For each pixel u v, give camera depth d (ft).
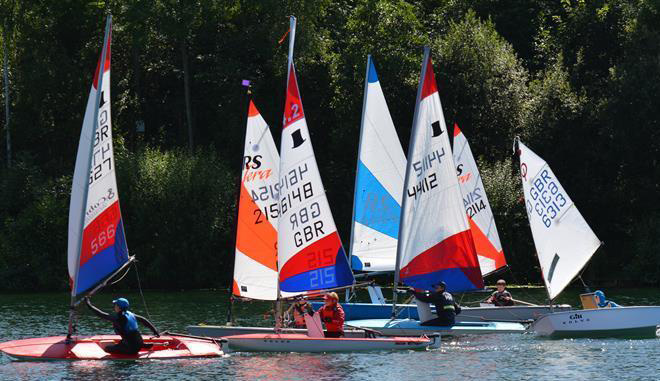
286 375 197.26
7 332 278.05
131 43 531.50
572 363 212.02
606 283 454.40
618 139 464.65
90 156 219.82
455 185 257.55
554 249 269.23
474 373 200.44
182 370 202.18
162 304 371.35
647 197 469.98
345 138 498.69
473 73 497.05
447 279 256.93
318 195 243.40
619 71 469.98
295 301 241.55
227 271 463.01
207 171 464.65
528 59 582.35
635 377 195.21
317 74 532.73
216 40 547.08
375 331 238.07
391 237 284.82
